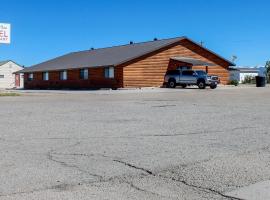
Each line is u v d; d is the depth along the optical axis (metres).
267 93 29.17
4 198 5.18
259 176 6.16
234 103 19.39
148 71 44.19
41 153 7.73
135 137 9.50
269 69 73.00
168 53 45.81
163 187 5.69
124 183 5.85
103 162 7.02
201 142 8.83
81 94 31.88
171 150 7.98
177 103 19.73
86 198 5.21
